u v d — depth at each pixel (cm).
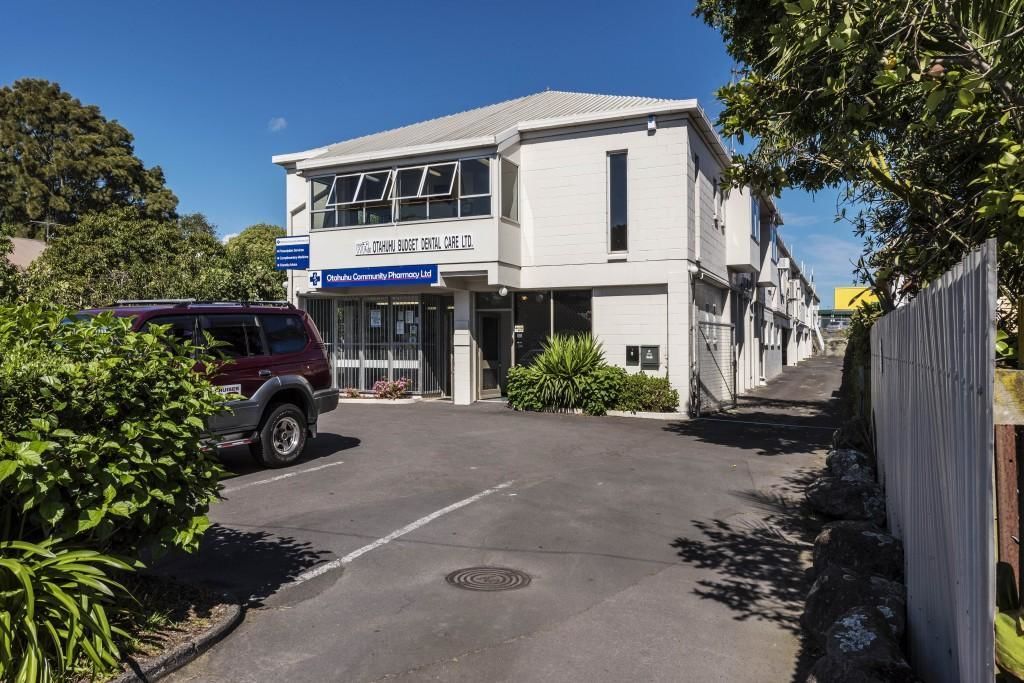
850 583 470
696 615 507
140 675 391
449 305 2064
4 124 3838
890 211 662
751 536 702
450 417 1579
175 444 451
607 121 1739
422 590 546
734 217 2192
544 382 1677
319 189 1959
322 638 459
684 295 1680
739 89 732
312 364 1077
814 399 2278
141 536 454
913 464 432
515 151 1816
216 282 2462
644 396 1639
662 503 826
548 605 520
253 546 652
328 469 998
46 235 3572
